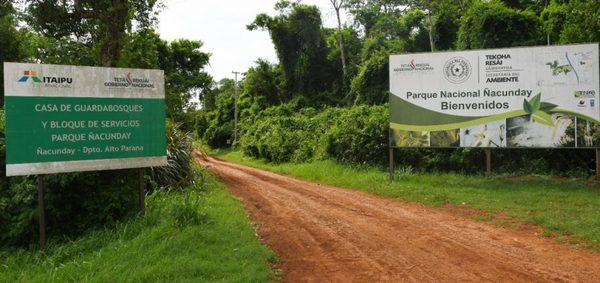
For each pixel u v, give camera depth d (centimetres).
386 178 1454
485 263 625
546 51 1286
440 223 880
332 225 880
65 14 1403
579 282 548
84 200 824
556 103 1278
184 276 563
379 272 599
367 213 996
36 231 791
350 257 670
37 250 757
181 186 1254
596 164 1267
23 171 716
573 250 683
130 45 1534
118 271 573
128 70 817
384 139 1705
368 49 3347
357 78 2950
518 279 560
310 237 793
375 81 2745
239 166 2666
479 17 2050
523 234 784
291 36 3981
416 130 1389
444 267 612
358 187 1430
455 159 1513
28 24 1488
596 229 765
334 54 3978
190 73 3594
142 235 715
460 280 561
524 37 1992
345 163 1848
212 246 690
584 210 914
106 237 764
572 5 1706
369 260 652
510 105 1312
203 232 742
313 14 3941
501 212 954
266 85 4328
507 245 713
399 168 1593
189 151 1361
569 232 770
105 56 1385
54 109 743
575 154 1393
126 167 813
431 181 1359
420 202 1117
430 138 1379
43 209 741
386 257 663
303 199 1212
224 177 1842
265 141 2914
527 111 1298
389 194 1246
